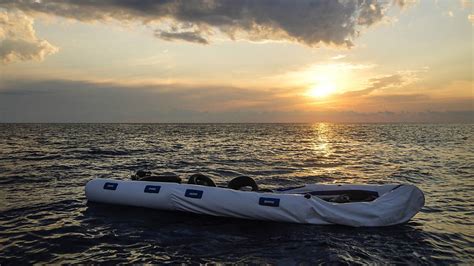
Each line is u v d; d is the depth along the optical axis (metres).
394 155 24.14
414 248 6.23
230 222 7.64
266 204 7.57
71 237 6.78
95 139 42.88
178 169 16.69
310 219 7.42
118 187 8.93
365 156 23.42
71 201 9.48
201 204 7.94
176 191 8.27
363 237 6.71
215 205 7.84
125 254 5.98
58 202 9.38
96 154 23.34
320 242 6.45
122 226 7.45
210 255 5.93
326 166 18.08
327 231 7.03
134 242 6.55
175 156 23.03
